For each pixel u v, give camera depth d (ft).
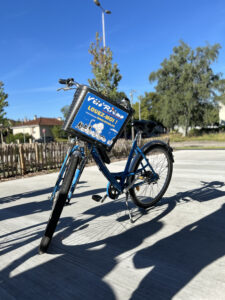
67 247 7.39
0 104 54.08
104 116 8.07
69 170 7.27
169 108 113.50
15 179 21.06
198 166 22.88
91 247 7.34
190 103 108.06
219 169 20.59
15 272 6.12
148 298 5.01
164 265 6.20
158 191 11.23
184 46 114.21
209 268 5.98
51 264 6.44
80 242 7.70
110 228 8.72
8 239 8.14
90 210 10.87
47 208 11.51
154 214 9.95
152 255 6.72
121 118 8.37
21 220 9.98
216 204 10.84
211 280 5.50
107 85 36.40
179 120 111.86
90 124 7.89
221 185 14.39
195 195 12.42
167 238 7.73
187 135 112.78
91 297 5.11
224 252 6.72
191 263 6.24
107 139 8.24
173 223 8.91
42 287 5.49
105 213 10.38
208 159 28.68
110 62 37.06
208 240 7.48
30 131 173.78
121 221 9.36
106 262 6.46
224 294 5.02
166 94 115.44
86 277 5.81
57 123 183.73
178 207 10.65
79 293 5.25
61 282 5.65
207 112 111.34
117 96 37.04
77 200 12.62
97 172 22.00
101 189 14.90
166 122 116.67
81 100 7.70
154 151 10.41
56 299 5.08
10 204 12.53
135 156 9.80
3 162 21.72
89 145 8.18
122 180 9.34
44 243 6.93
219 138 91.04
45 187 16.52
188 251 6.86
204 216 9.45
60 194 7.12
